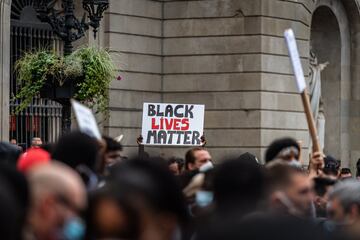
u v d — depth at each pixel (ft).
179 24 105.19
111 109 99.86
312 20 123.34
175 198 26.53
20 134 93.50
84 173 34.99
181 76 105.09
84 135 35.78
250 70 103.60
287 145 40.14
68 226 24.68
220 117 104.06
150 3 104.47
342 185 31.73
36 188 24.75
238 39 103.96
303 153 108.27
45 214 24.66
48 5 77.36
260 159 102.94
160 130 81.41
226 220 24.70
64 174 24.88
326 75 126.62
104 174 37.55
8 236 21.57
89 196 24.88
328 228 32.81
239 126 103.65
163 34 105.40
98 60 75.87
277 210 29.99
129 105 101.71
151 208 22.71
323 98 126.62
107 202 22.29
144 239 22.43
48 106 94.73
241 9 103.81
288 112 106.01
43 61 73.10
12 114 92.58
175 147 102.37
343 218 31.19
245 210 26.91
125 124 101.09
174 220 24.89
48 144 46.85
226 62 104.17
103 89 78.64
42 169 25.14
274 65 104.58
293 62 41.88
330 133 127.03
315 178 42.96
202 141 81.41
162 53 105.50
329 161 61.93
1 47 90.17
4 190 22.03
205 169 43.09
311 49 124.57
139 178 23.62
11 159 46.88
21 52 93.50
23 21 94.27
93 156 35.42
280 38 105.29
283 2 105.70
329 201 33.76
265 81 103.71
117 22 101.19
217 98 104.32
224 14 104.27
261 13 103.50
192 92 104.94
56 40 95.91
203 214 33.19
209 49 104.53
